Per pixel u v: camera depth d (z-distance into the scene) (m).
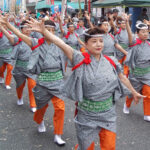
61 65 3.90
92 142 2.84
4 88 7.18
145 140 4.07
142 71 4.78
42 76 3.83
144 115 4.88
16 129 4.51
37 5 22.69
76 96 2.75
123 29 8.08
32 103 5.32
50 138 4.17
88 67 2.70
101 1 13.52
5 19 3.62
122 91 2.93
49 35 2.75
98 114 2.80
